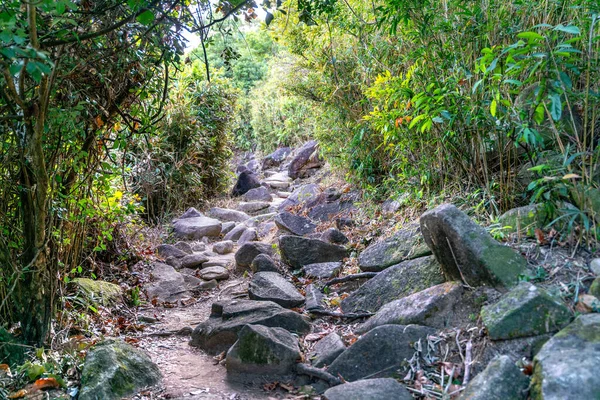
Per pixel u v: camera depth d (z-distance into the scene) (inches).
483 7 145.7
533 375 84.6
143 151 269.1
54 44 100.1
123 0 112.0
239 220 339.9
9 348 121.9
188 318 171.9
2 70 93.9
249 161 588.1
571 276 106.6
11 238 129.8
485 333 103.4
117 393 109.1
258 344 121.4
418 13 156.4
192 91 386.9
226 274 215.5
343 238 201.8
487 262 111.0
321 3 135.6
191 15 127.3
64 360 120.9
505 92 138.4
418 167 175.3
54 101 125.6
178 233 301.3
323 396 104.3
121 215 179.3
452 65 150.4
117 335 150.6
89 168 149.5
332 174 315.0
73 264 159.3
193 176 370.3
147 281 199.8
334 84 242.5
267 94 586.6
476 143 149.6
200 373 125.6
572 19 134.6
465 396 86.7
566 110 135.7
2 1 92.4
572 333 87.0
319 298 159.9
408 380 103.9
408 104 157.1
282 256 198.8
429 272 135.6
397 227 180.9
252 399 110.3
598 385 74.6
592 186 118.5
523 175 143.2
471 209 146.4
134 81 139.6
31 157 115.3
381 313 128.3
